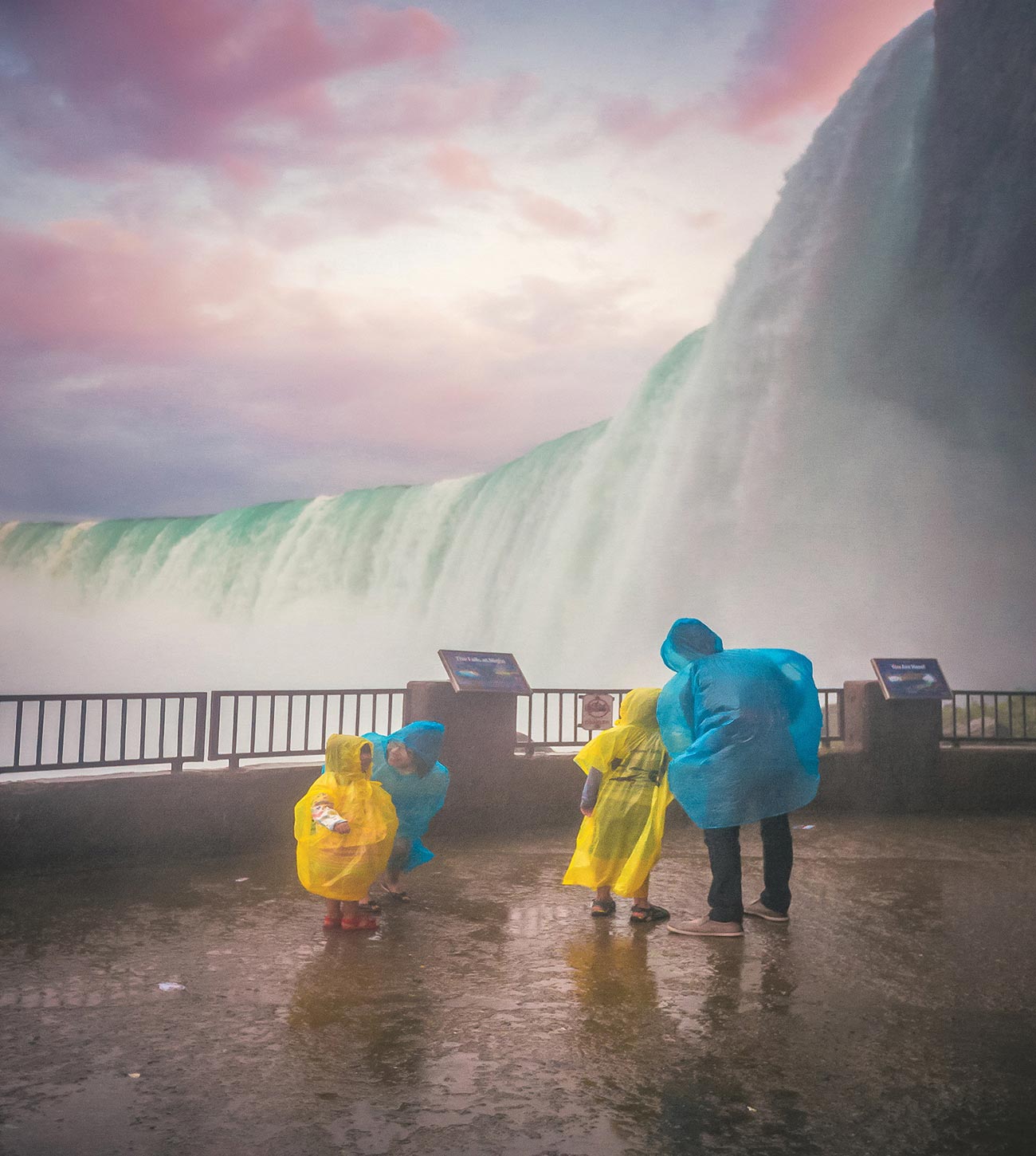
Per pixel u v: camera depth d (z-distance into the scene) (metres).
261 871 6.07
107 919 4.91
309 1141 2.65
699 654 5.21
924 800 9.19
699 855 7.13
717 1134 2.74
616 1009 3.76
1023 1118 2.87
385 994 3.89
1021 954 4.59
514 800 7.90
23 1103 2.84
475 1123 2.78
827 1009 3.79
